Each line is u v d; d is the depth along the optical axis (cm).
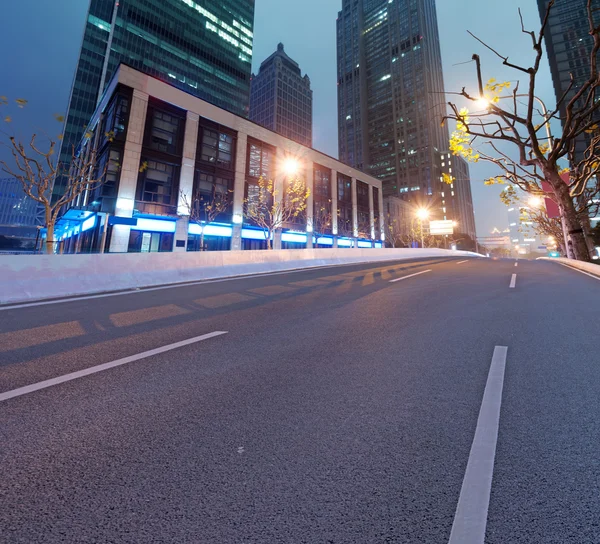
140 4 6112
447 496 148
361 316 546
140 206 2491
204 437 201
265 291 834
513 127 1324
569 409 227
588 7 1066
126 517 138
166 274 982
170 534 131
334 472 166
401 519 136
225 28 7531
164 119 2742
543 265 1688
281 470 168
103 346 393
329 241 4384
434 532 129
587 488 151
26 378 295
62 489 154
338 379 291
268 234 3322
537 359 328
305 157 4072
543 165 1355
